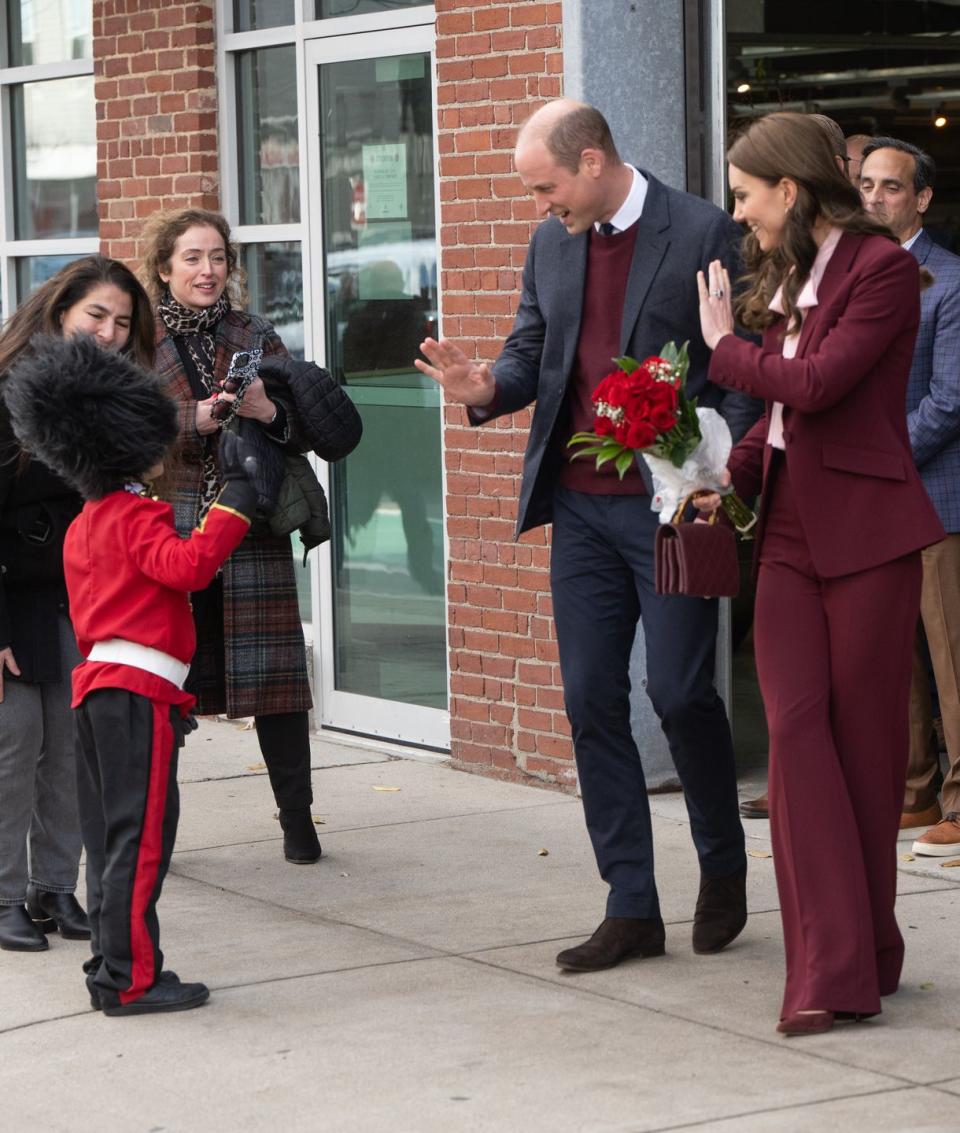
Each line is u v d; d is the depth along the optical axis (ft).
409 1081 17.98
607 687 21.16
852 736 19.03
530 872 25.36
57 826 23.16
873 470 18.65
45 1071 18.72
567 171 20.39
